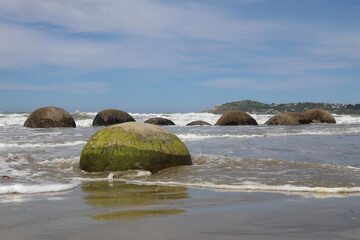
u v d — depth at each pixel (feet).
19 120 78.07
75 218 9.80
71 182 17.19
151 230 8.54
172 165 21.48
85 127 66.80
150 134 21.59
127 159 20.54
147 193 14.37
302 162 23.39
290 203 12.16
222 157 25.41
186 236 8.04
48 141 38.63
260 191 14.78
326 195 13.87
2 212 10.61
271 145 35.68
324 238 7.88
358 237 7.96
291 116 83.76
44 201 12.48
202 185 16.29
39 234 8.23
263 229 8.64
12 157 24.97
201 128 64.95
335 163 23.89
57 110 65.87
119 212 10.61
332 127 70.28
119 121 74.79
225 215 10.18
